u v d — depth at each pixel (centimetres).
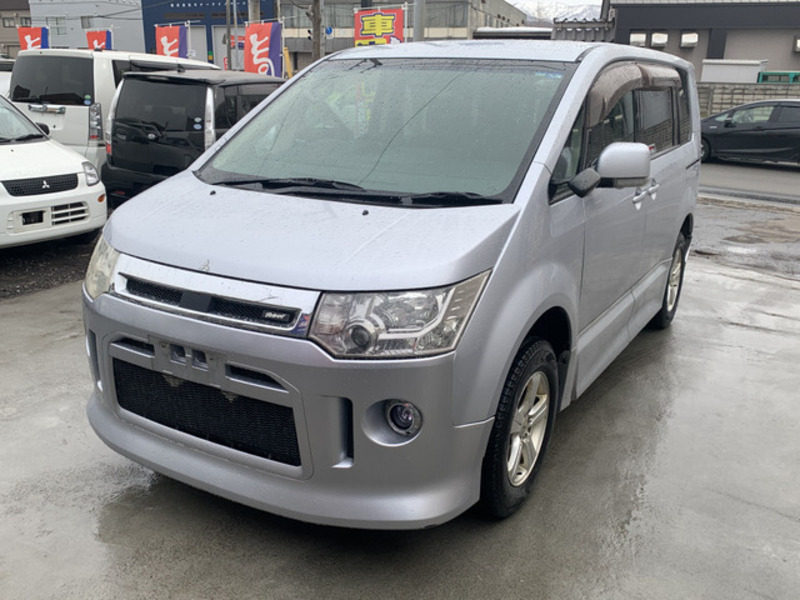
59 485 315
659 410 409
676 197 477
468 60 354
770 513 313
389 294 232
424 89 341
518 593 259
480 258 248
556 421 392
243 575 263
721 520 307
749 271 733
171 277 252
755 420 401
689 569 275
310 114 354
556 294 289
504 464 278
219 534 285
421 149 313
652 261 453
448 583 262
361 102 348
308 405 234
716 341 524
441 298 236
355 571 267
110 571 263
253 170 328
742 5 3300
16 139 672
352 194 291
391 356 231
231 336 238
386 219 265
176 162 781
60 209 636
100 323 271
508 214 267
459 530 293
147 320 254
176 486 317
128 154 805
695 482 336
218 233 262
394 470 242
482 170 294
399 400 236
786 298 639
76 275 634
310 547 279
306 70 391
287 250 246
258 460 252
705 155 1722
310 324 230
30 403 387
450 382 239
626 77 385
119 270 267
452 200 280
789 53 3338
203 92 774
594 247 333
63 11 5444
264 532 287
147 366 262
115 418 289
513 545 285
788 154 1608
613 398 423
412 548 281
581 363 345
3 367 430
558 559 278
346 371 229
